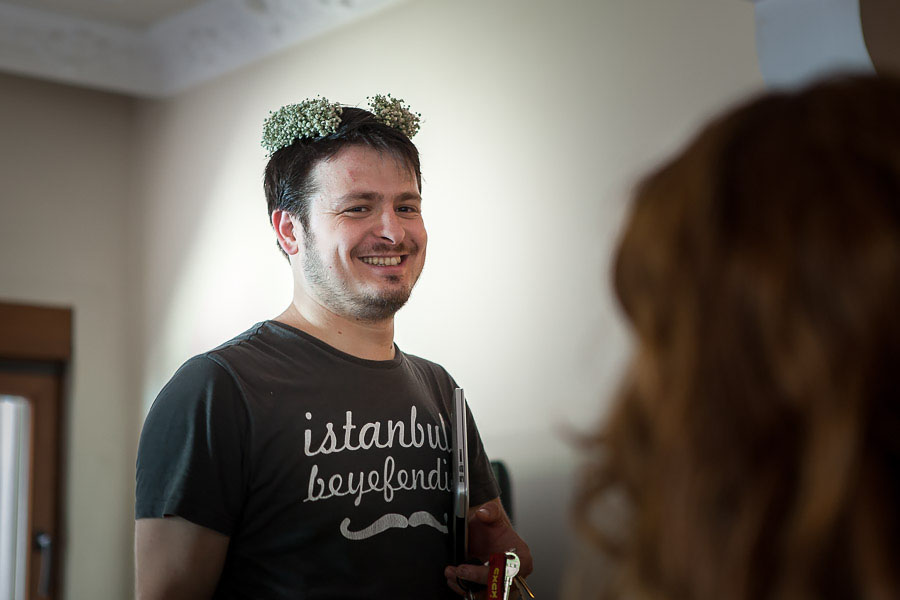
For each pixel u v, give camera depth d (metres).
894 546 0.35
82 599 3.61
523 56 2.49
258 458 1.35
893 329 0.35
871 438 0.36
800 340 0.36
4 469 3.62
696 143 0.44
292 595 1.34
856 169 0.38
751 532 0.37
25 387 3.66
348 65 3.01
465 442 1.47
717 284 0.39
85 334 3.75
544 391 2.30
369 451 1.40
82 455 3.69
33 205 3.68
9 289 3.59
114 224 3.88
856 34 1.90
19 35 3.50
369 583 1.36
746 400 0.38
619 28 2.26
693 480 0.39
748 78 2.00
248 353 1.41
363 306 1.46
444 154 2.69
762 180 0.39
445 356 2.60
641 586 0.41
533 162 2.42
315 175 1.50
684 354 0.40
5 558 3.58
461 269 2.59
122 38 3.65
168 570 1.32
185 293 3.56
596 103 2.29
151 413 1.38
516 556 1.37
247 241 3.29
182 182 3.64
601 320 2.16
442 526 1.46
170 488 1.32
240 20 3.31
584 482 0.46
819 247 0.36
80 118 3.83
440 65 2.72
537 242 2.38
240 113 3.40
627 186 0.47
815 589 0.36
